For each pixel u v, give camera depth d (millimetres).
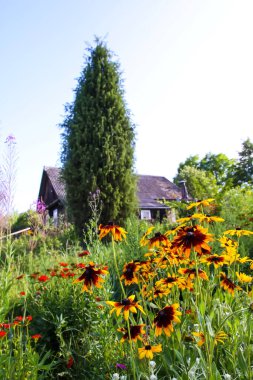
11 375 2084
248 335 2004
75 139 11406
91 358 2658
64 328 3193
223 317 2277
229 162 39781
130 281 2312
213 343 1742
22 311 3471
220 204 8336
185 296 2496
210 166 40531
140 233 5996
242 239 5414
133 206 11281
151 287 2459
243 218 7090
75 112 11828
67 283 3512
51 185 24078
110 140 11320
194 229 1978
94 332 2773
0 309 2715
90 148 11023
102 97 11742
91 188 10656
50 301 3350
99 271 2217
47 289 3506
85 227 10484
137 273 2438
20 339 2371
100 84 11898
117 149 11336
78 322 3197
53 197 23578
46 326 3146
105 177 10883
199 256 2393
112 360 2436
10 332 2463
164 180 29312
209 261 2412
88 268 2232
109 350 2520
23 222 11680
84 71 12289
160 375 2182
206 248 1849
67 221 11352
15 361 2223
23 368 2199
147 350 1896
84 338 2891
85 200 10711
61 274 3498
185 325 2279
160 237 2428
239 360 2010
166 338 2150
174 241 1961
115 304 1920
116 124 11570
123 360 2316
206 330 1876
